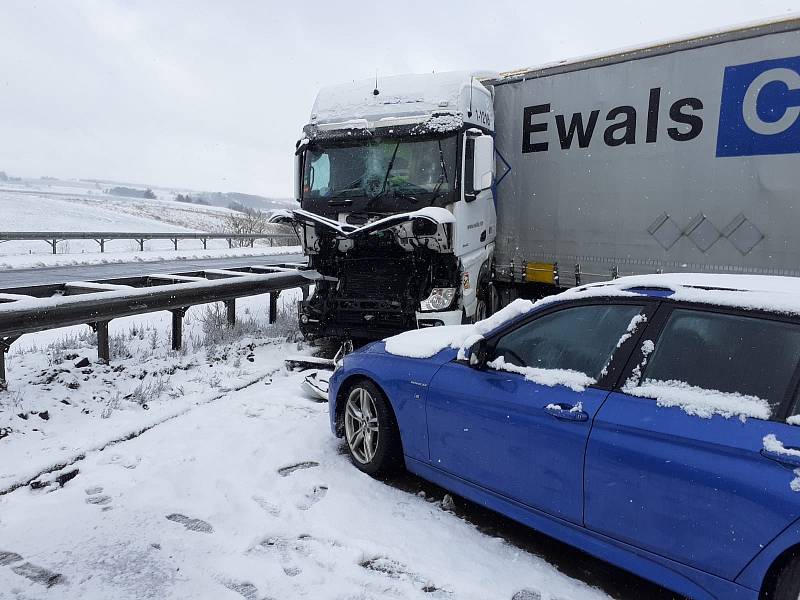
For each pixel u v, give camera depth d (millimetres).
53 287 7543
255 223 39188
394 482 4297
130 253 23500
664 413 2762
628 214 7812
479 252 8117
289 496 3998
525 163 8680
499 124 8875
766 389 2576
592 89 7957
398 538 3500
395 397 4129
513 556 3357
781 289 2842
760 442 2436
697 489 2539
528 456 3254
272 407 5805
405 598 2941
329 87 8164
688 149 7266
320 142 7777
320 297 7828
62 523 3592
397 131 7305
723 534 2469
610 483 2861
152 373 6668
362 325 7320
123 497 3932
